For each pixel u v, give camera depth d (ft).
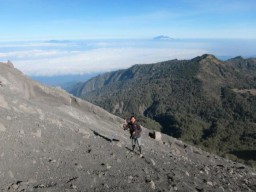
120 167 52.29
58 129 59.88
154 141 97.91
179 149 99.86
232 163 105.19
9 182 37.65
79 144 56.70
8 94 74.54
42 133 54.24
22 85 93.71
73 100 110.73
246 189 65.26
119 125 111.14
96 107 113.50
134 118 65.51
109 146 62.08
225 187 61.26
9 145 45.37
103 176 46.21
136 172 52.03
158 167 58.75
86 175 44.78
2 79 86.12
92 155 53.21
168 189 48.47
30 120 57.82
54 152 49.14
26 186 37.42
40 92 101.24
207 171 70.28
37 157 45.29
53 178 41.57
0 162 40.60
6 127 50.19
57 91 107.65
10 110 58.75
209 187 57.26
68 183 41.22
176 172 59.52
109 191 42.11
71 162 47.60
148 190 45.85
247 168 101.14
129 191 43.70
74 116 92.12
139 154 63.72
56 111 85.20
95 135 70.03
